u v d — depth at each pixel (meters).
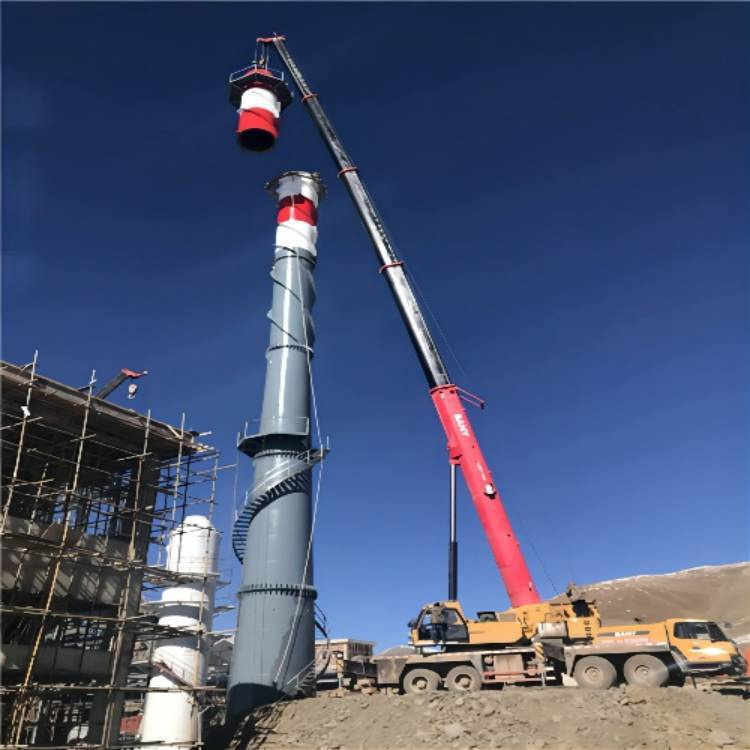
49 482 28.22
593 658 23.39
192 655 31.36
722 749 18.11
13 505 28.41
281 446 33.69
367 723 23.12
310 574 32.09
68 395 27.30
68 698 29.44
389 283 32.00
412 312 30.66
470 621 25.64
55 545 24.89
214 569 34.56
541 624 24.27
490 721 21.03
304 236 38.53
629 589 103.25
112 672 27.22
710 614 85.75
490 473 27.02
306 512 32.97
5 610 22.81
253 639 29.86
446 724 21.48
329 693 29.70
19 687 22.34
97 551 26.62
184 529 34.38
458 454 27.62
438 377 29.08
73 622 28.98
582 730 19.58
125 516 29.45
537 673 24.20
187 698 30.38
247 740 25.91
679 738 18.73
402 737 21.59
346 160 36.59
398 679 25.88
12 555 24.88
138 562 27.62
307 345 36.19
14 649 24.48
